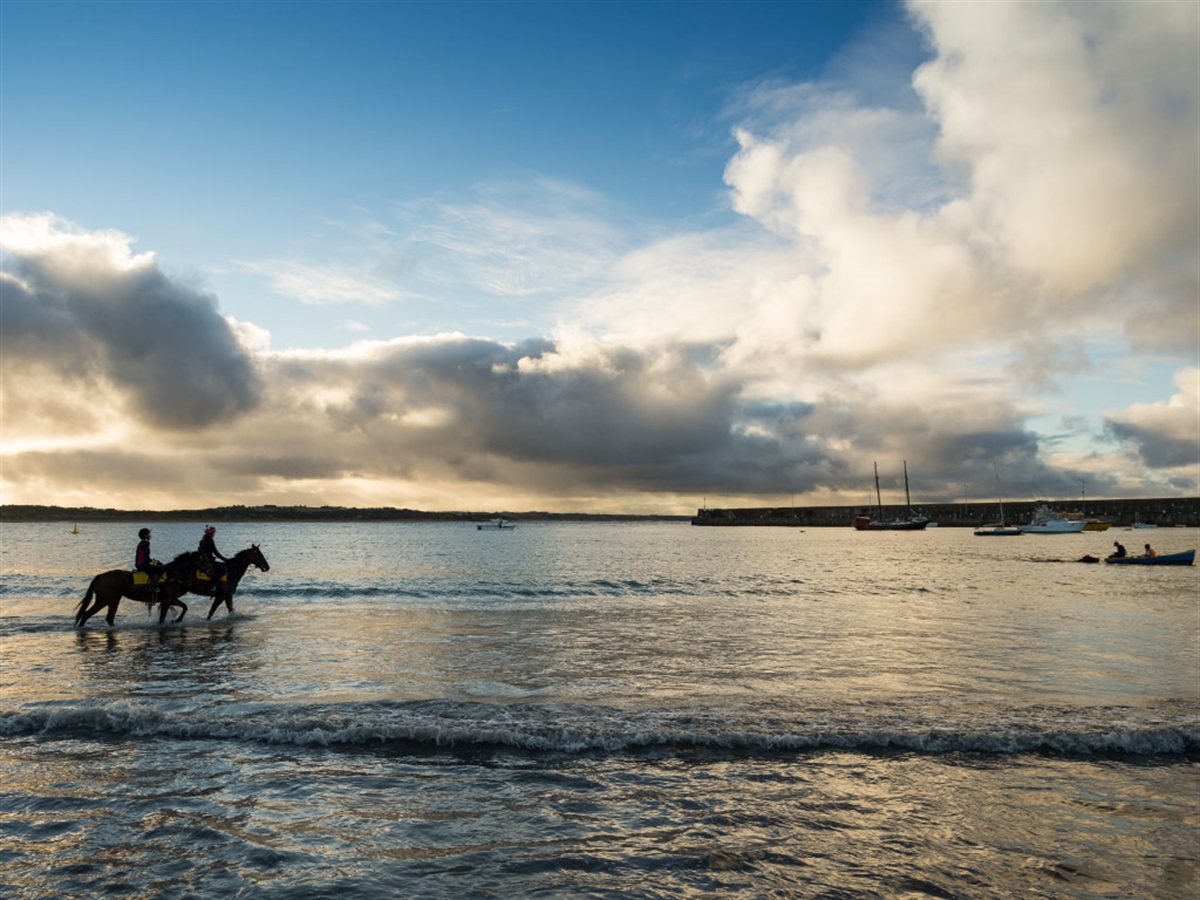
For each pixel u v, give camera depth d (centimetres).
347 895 536
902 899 546
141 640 1697
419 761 855
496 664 1429
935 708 1075
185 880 559
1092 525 16862
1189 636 1817
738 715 1022
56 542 10300
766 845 638
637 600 2762
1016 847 641
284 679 1270
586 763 855
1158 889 567
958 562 6091
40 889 543
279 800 730
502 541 13000
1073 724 978
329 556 6962
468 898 534
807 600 2797
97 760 845
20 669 1349
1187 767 856
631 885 560
